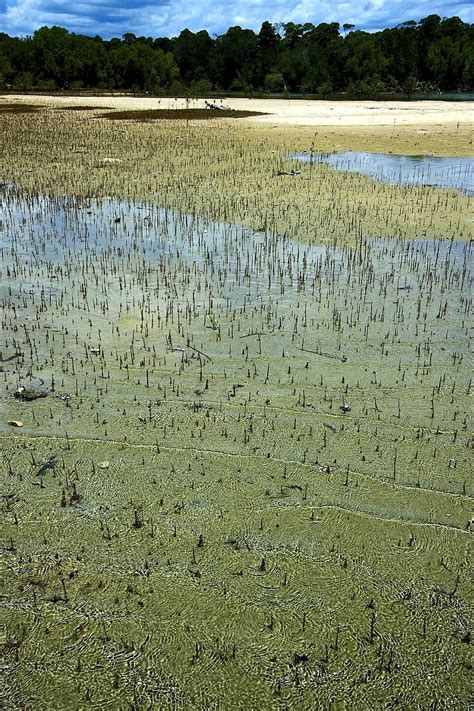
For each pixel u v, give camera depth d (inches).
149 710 174.2
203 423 294.5
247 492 251.8
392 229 593.6
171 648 190.7
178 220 635.5
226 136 1257.4
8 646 191.9
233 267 498.3
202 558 221.1
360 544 227.3
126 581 212.7
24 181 820.6
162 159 979.3
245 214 650.8
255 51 3415.4
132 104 2124.8
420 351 359.9
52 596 207.8
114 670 184.7
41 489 254.5
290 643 191.8
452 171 882.8
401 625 197.5
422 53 3149.6
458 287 451.5
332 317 404.8
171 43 3978.8
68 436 286.5
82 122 1507.1
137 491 252.8
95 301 434.6
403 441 281.1
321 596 207.2
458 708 174.9
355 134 1288.1
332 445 278.8
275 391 319.9
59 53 3011.8
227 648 190.4
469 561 220.5
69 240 572.7
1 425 294.5
